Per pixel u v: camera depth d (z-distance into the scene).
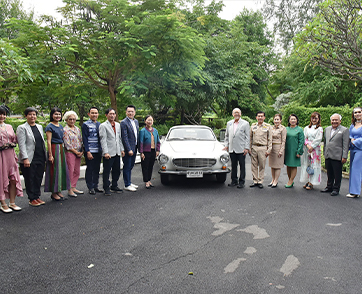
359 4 6.30
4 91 11.18
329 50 6.84
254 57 27.25
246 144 6.73
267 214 4.85
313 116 6.47
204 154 6.76
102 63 10.47
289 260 3.23
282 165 6.76
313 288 2.69
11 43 9.46
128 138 6.50
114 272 2.99
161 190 6.56
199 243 3.69
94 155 6.30
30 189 5.34
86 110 17.48
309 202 5.56
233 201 5.63
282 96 31.05
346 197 5.93
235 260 3.24
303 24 24.17
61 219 4.64
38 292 2.64
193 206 5.30
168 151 6.95
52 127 5.58
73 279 2.86
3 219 4.65
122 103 14.84
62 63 10.47
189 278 2.86
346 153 5.87
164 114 21.78
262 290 2.66
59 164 5.66
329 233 4.02
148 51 9.47
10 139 4.99
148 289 2.68
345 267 3.08
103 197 6.00
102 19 10.48
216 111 29.81
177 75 12.03
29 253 3.44
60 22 10.92
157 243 3.70
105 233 4.04
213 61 18.62
